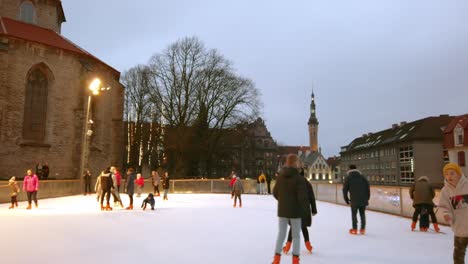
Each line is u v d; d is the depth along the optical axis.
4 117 30.44
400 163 77.31
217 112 47.72
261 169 101.94
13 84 31.03
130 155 57.97
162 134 48.34
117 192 18.19
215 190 33.47
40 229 10.82
